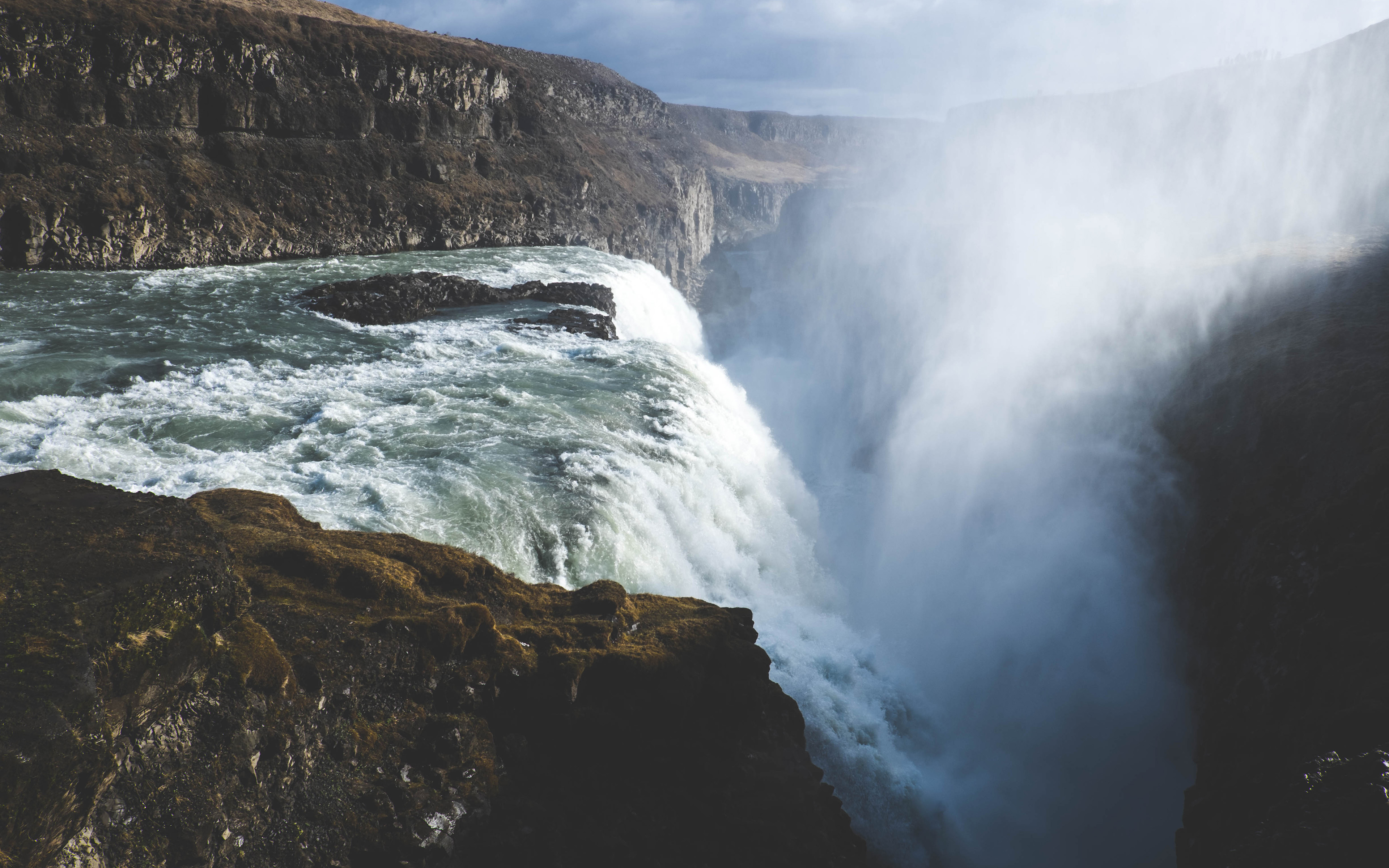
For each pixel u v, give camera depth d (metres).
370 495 16.03
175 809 5.58
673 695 9.87
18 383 21.88
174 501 6.99
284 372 25.48
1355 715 10.24
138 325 30.19
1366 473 14.93
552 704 9.20
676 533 18.91
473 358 28.62
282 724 6.83
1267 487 17.61
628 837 8.88
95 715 4.75
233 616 6.50
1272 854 8.96
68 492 6.84
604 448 20.06
